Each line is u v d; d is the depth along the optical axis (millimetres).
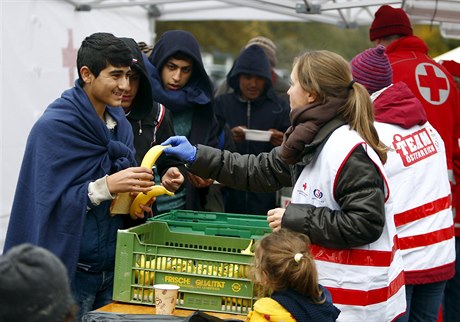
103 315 5105
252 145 10039
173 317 5094
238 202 9922
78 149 5875
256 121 10391
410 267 6227
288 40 35562
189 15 14578
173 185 6586
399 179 6191
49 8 8969
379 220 5027
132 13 12242
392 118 6246
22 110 8328
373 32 8180
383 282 5238
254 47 10281
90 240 5949
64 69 9406
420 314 6582
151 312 5441
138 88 7023
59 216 5762
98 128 5945
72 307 3432
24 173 5883
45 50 8859
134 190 5770
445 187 6457
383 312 5270
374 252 5203
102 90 5895
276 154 6133
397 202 6160
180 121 8461
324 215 5105
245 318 5438
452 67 9320
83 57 5891
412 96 6379
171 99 8258
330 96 5219
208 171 6152
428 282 6309
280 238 4812
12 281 3252
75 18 9758
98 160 5980
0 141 7898
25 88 8391
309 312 4711
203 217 6891
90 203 5789
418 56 7773
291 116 5352
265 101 10469
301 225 5137
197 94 8406
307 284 4723
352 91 5223
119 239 5613
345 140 5090
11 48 8062
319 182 5199
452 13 9977
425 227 6262
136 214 6156
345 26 13820
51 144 5797
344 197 5070
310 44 35625
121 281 5617
